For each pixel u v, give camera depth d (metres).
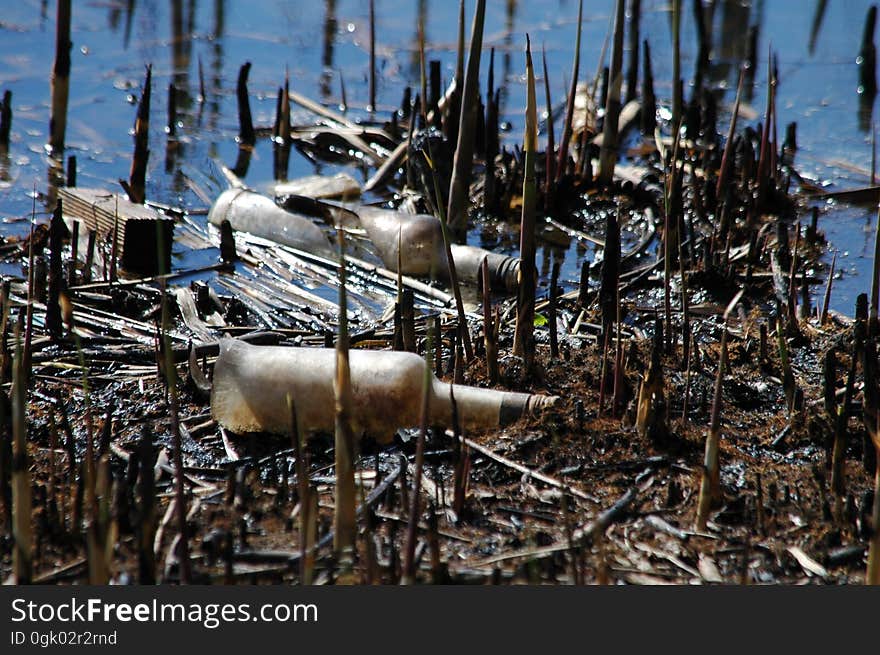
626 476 8.64
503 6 25.38
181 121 19.53
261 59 22.47
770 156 17.22
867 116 20.30
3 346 10.09
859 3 26.44
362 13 24.84
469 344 10.47
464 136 14.43
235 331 11.60
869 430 7.56
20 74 20.95
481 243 15.46
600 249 15.28
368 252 14.32
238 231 15.16
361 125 19.53
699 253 14.67
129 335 11.43
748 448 9.23
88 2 24.84
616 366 9.34
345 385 6.68
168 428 9.36
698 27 22.50
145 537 6.68
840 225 15.95
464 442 8.16
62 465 8.73
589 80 21.59
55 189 16.50
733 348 11.12
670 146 18.42
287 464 8.51
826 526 8.05
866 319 10.77
